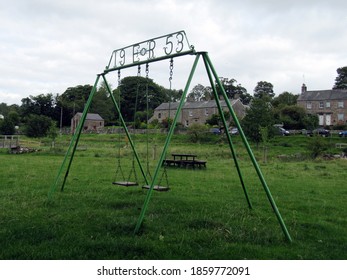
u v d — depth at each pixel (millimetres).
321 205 9773
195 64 6871
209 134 55281
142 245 5719
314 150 32656
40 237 6098
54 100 102375
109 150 34656
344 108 73438
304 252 5773
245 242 6203
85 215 7676
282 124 65938
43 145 42438
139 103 84500
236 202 9664
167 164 21938
